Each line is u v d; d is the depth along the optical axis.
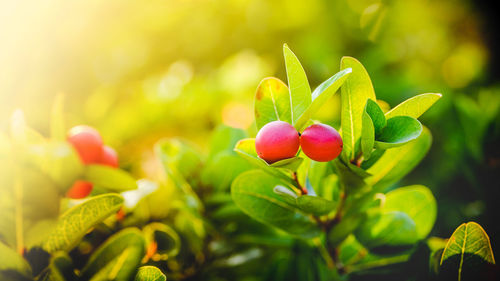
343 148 0.43
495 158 0.56
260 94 0.44
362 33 0.91
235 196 0.46
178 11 1.07
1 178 0.42
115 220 0.50
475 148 0.58
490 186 0.56
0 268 0.42
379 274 0.48
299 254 0.49
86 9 0.96
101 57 1.03
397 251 0.47
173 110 0.93
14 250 0.43
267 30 1.03
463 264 0.44
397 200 0.49
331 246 0.47
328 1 0.94
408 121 0.41
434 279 0.45
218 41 1.10
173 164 0.51
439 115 0.67
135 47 1.08
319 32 0.93
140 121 0.92
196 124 0.94
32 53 0.79
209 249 0.51
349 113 0.43
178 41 1.10
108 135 0.89
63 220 0.43
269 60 1.03
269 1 1.01
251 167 0.51
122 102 1.01
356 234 0.47
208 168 0.51
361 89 0.43
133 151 0.88
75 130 0.44
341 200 0.45
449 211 0.61
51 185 0.42
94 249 0.48
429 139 0.47
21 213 0.43
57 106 0.44
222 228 0.50
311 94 0.42
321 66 0.88
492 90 0.71
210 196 0.51
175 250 0.49
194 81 1.00
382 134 0.42
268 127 0.41
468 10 1.05
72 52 0.94
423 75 0.97
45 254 0.43
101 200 0.43
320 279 0.48
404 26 0.99
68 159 0.42
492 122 0.57
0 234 0.43
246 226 0.50
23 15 0.77
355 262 0.48
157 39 1.09
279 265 0.50
